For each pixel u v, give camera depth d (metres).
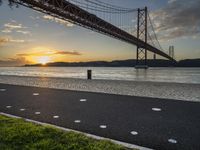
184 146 3.52
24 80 17.05
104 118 5.17
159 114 5.51
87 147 3.18
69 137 3.59
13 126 4.12
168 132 4.16
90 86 12.21
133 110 5.96
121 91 10.14
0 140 3.43
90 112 5.77
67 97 8.04
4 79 18.28
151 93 9.47
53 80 16.77
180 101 7.17
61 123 4.79
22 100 7.57
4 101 7.41
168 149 3.41
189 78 35.25
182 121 4.90
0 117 4.84
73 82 14.74
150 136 3.96
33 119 5.13
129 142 3.68
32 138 3.52
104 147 3.21
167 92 9.74
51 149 3.14
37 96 8.35
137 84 13.16
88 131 4.25
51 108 6.29
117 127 4.48
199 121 4.89
